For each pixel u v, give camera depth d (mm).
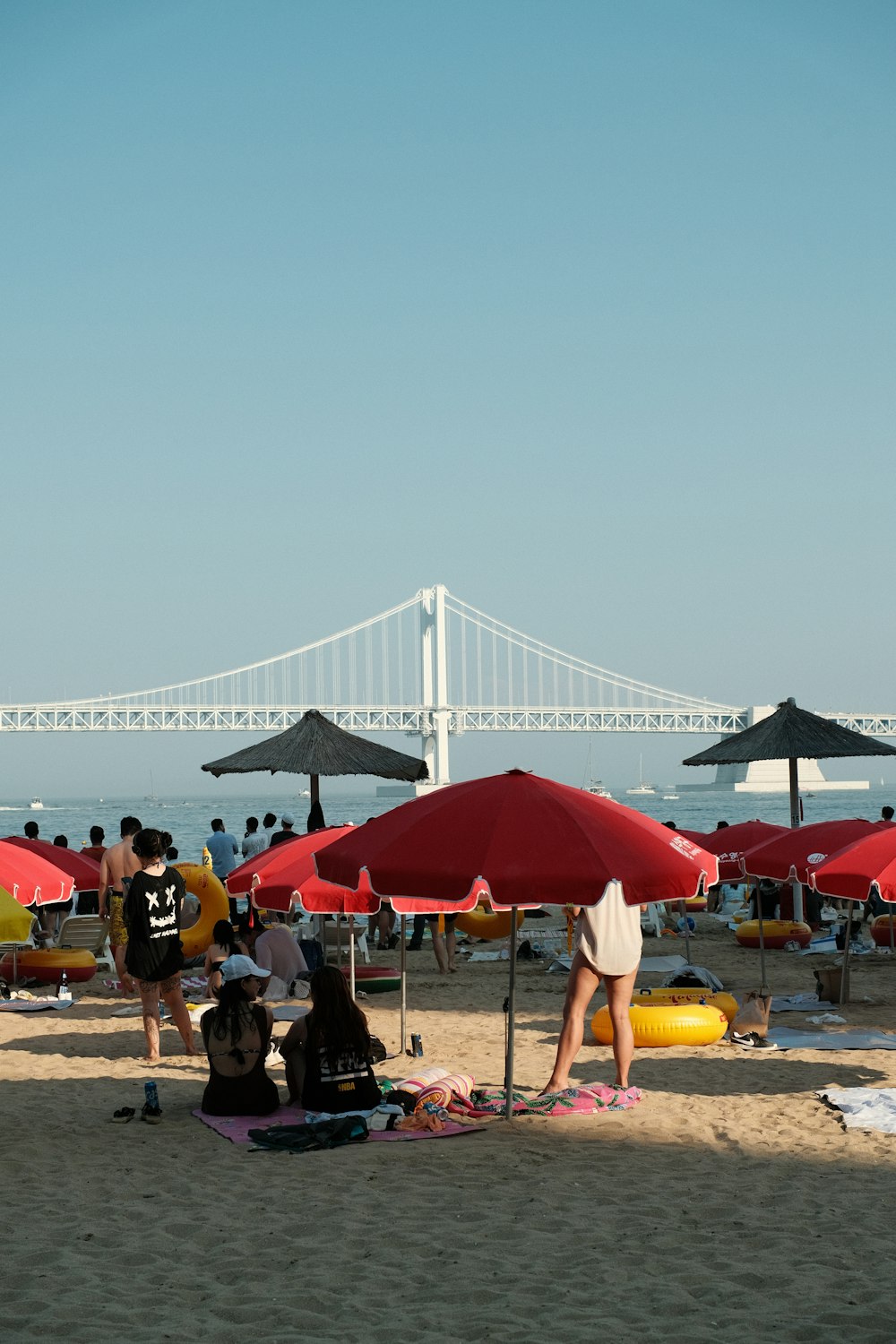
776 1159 5703
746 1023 9016
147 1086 6613
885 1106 6691
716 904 20750
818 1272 4191
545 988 12180
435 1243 4504
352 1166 5602
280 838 14117
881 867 8328
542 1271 4234
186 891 12523
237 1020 6633
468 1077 6980
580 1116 6586
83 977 12570
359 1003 11188
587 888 5742
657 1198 5078
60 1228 4664
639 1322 3779
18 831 79375
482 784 6445
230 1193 5145
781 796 189250
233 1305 3910
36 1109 6910
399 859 6059
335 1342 3615
